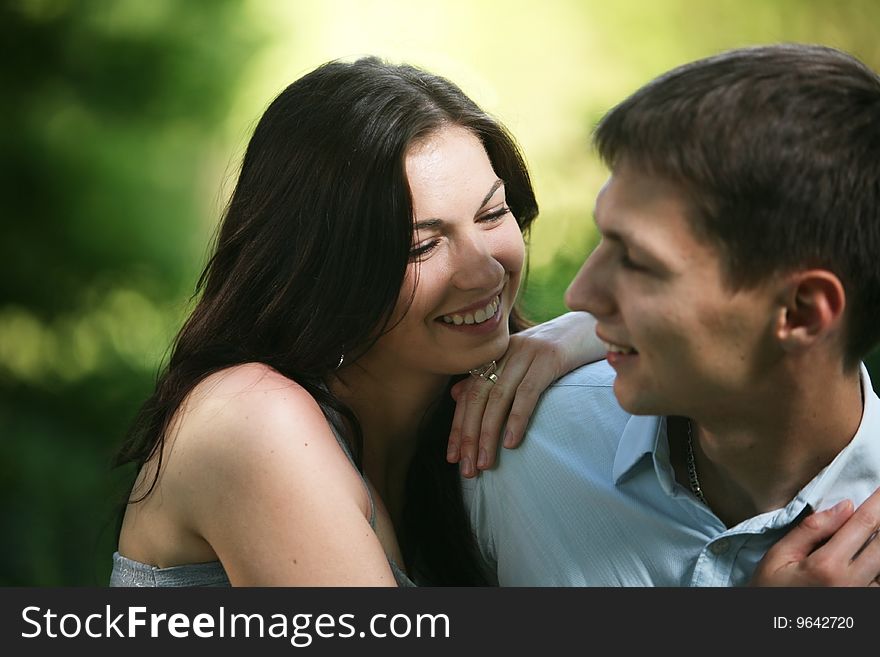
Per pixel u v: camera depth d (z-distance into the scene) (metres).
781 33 20.27
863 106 4.26
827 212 4.20
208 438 5.43
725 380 4.41
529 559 5.68
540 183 16.62
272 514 5.27
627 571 5.36
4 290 18.70
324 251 5.72
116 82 20.23
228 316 6.01
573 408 5.59
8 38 19.62
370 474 6.22
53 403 16.61
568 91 22.08
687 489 5.15
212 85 20.78
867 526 4.71
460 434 5.92
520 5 22.61
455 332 5.76
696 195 4.21
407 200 5.56
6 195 19.06
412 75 5.95
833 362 4.50
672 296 4.30
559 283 12.63
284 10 21.95
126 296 19.03
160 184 19.81
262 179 6.01
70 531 14.09
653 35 22.12
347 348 5.74
